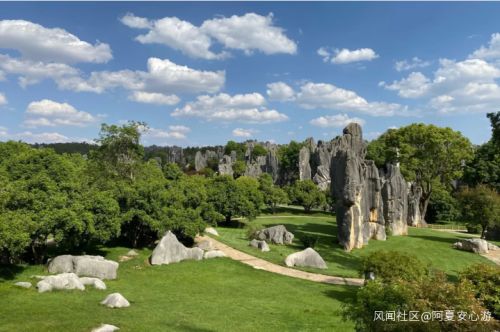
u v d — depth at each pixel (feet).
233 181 237.04
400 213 220.64
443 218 314.76
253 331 69.72
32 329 59.72
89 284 91.15
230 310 82.48
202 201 179.52
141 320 69.36
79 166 180.14
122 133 186.39
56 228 101.50
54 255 120.37
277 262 140.15
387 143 322.55
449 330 48.75
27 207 101.19
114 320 67.36
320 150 399.03
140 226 140.56
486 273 80.33
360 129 216.54
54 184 109.40
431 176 302.45
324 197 309.22
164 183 169.78
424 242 199.41
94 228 110.52
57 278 86.43
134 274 109.09
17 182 103.35
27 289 84.02
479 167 303.48
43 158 116.57
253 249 158.71
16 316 66.39
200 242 153.69
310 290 108.47
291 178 441.68
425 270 103.71
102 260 102.68
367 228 188.34
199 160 619.67
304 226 230.27
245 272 122.72
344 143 213.25
